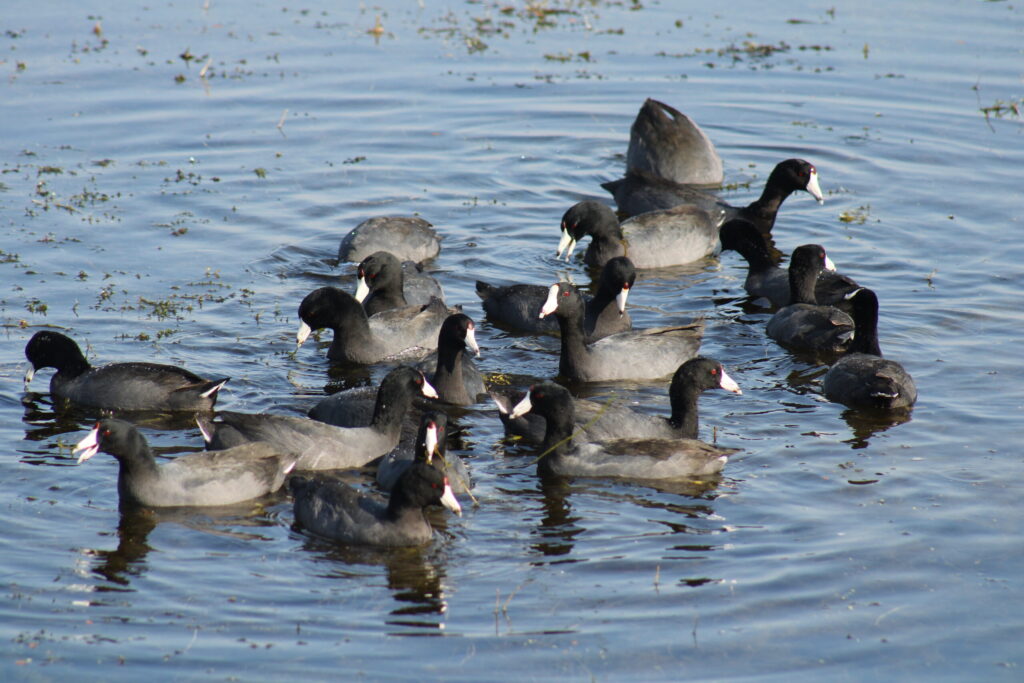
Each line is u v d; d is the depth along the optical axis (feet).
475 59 103.55
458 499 45.09
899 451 48.55
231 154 85.30
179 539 41.70
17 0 117.39
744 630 36.11
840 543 41.19
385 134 89.71
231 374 56.49
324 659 34.55
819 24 113.19
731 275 73.26
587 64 102.89
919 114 92.84
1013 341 59.77
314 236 73.72
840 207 79.56
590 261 73.20
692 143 85.25
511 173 85.35
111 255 69.21
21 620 36.14
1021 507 43.50
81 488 45.16
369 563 40.34
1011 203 78.23
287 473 46.85
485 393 56.24
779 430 51.06
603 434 49.73
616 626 36.35
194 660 34.37
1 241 69.87
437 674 33.91
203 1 119.24
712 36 109.91
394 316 61.82
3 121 87.66
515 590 38.52
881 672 34.09
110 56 100.89
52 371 57.26
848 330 59.57
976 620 36.55
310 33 109.29
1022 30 109.40
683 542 41.63
